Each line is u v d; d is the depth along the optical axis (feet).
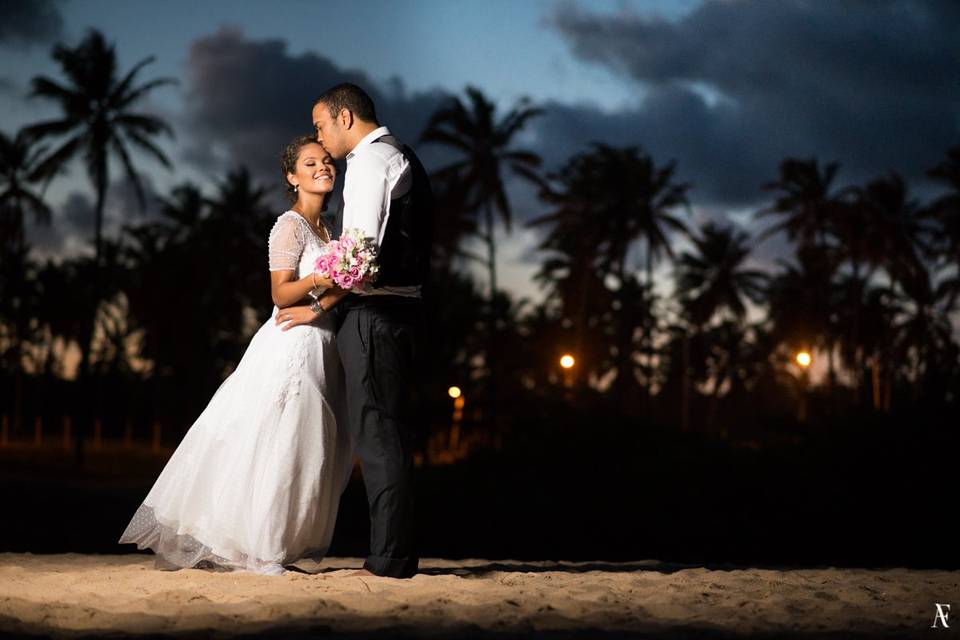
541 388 210.79
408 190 15.38
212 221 236.22
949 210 200.95
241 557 15.55
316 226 16.78
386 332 15.19
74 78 153.58
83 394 167.73
